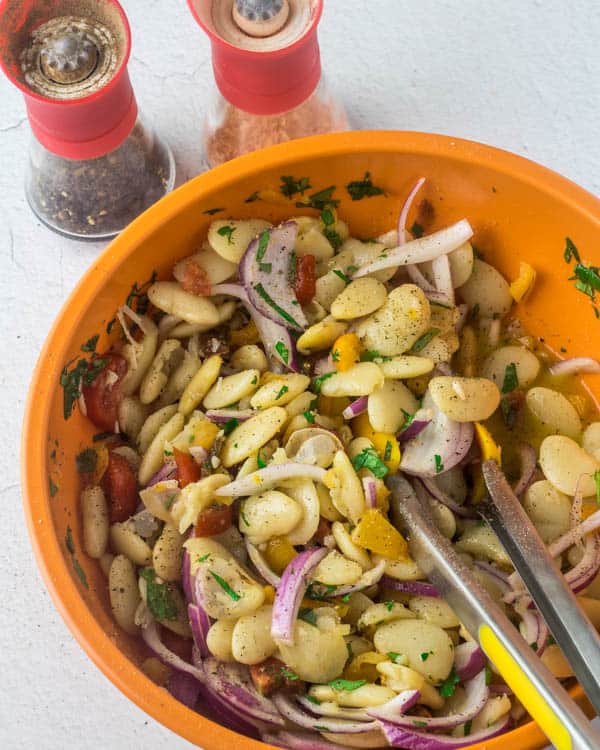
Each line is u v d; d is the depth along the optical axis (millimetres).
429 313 554
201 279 563
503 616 491
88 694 580
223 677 518
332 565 523
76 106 550
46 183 602
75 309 529
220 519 530
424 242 568
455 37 659
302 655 512
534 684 471
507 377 576
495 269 586
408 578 526
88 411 553
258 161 543
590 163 640
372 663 520
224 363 571
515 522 522
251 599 517
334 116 616
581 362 581
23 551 597
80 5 566
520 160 546
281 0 562
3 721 576
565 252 564
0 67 550
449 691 518
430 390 541
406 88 650
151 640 532
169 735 575
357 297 553
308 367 563
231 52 553
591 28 660
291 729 520
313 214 581
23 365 619
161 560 532
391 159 552
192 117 648
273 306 562
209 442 545
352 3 664
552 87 650
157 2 667
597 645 482
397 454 541
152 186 618
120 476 546
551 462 547
